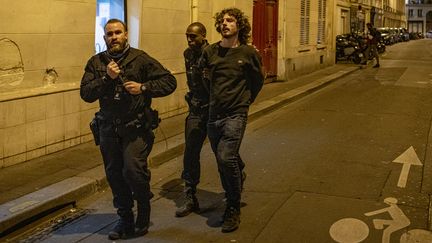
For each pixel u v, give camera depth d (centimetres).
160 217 539
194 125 531
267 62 1612
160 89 466
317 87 1553
